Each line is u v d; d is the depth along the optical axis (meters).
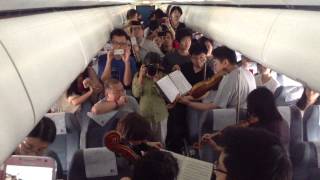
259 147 1.28
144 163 1.52
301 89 3.34
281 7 2.38
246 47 2.54
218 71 3.29
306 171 2.51
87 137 2.79
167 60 4.05
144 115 3.16
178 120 3.47
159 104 3.19
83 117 3.01
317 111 2.99
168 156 1.57
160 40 4.91
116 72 3.93
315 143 2.50
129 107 2.99
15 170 1.88
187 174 1.83
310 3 1.88
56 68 1.72
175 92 3.21
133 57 4.31
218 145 1.42
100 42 3.61
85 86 3.42
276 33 1.96
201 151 2.69
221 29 3.63
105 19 4.57
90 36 2.95
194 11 6.68
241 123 2.47
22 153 2.22
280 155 1.28
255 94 2.39
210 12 4.69
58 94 1.72
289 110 2.77
